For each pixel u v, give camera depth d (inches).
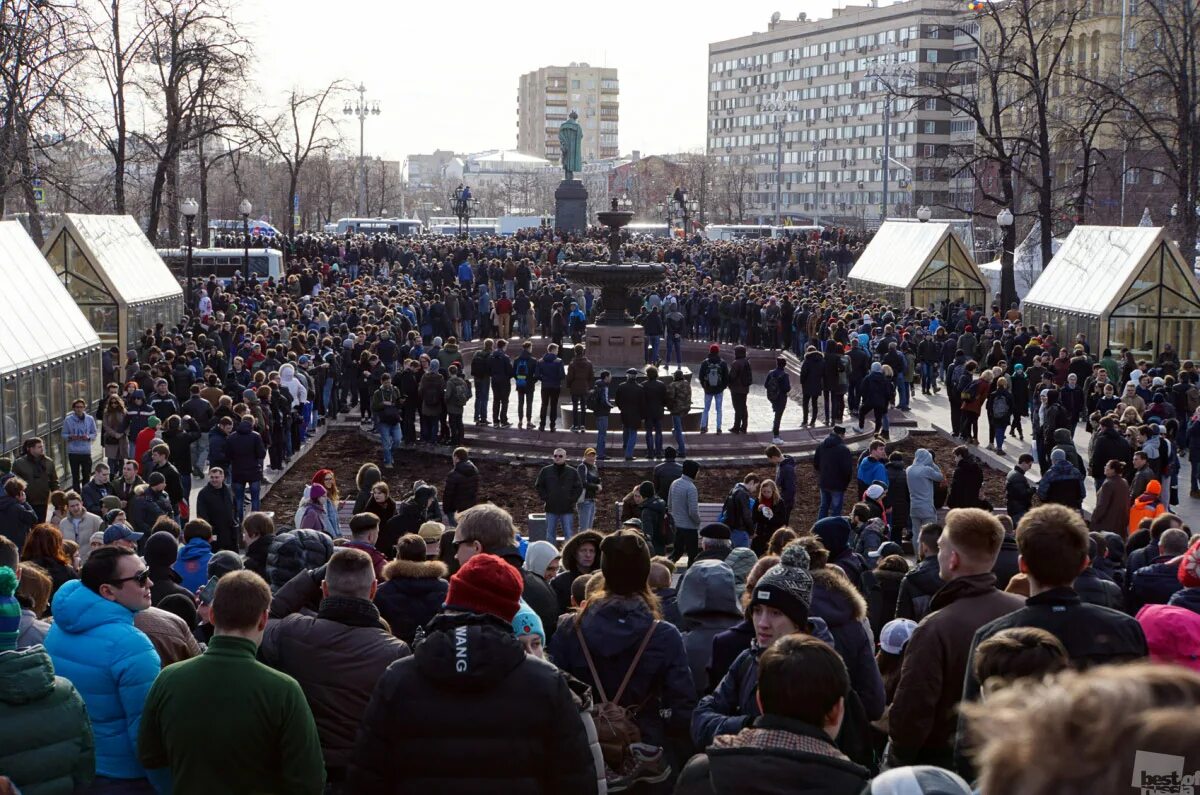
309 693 263.7
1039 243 2274.9
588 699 227.9
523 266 2182.6
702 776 184.7
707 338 2046.0
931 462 853.8
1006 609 248.5
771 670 184.4
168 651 292.7
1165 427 1031.0
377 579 434.3
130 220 1712.6
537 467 1156.5
